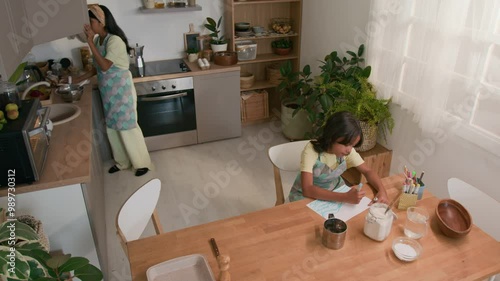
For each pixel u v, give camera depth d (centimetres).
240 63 420
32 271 133
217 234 160
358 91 305
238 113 411
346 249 151
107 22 303
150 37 400
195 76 374
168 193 324
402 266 143
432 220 169
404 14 269
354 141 184
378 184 190
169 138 396
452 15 232
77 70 360
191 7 379
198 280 136
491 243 155
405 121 293
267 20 436
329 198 180
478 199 185
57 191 190
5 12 158
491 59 227
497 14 215
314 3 392
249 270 141
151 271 136
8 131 166
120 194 324
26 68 306
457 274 139
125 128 329
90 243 208
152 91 364
